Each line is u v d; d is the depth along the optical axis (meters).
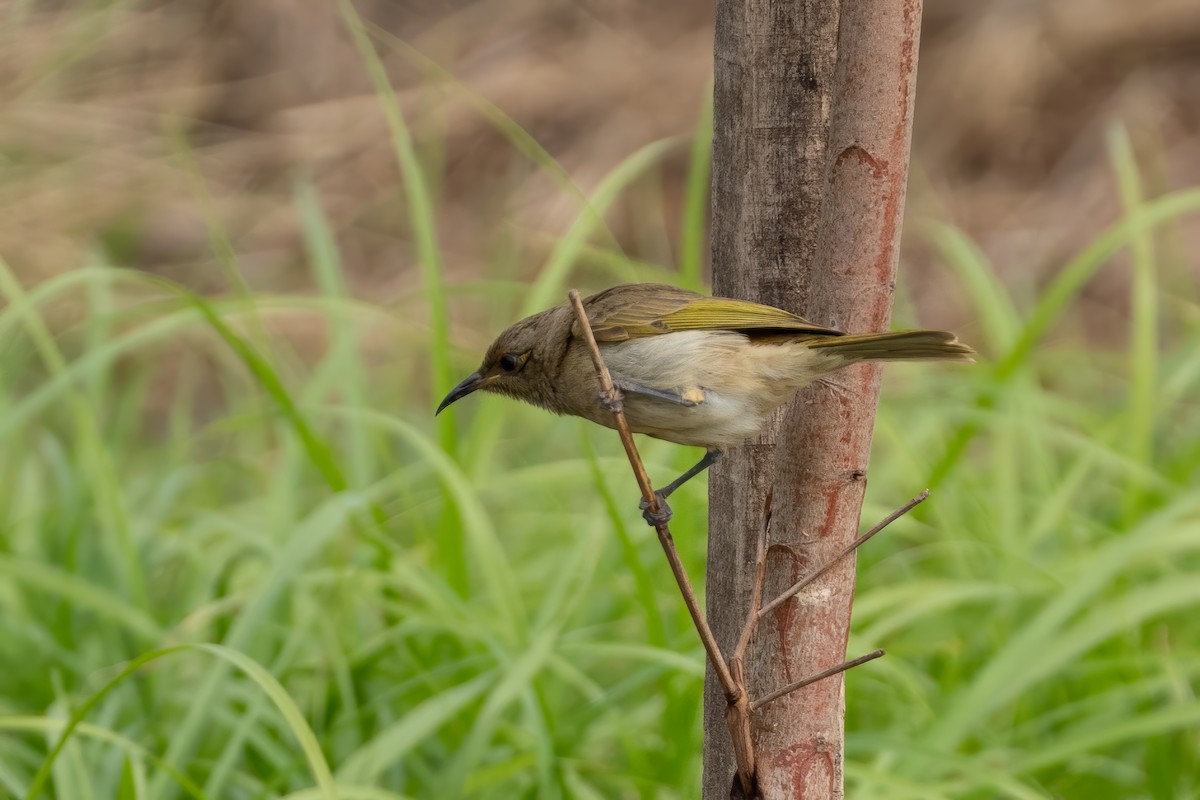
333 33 24.84
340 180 22.88
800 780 5.86
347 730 9.30
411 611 9.89
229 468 15.32
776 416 6.22
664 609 10.44
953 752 8.52
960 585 9.77
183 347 18.89
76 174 20.95
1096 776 9.52
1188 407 15.32
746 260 6.16
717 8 6.12
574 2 25.27
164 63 24.02
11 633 10.33
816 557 5.76
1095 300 19.97
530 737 9.07
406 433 9.64
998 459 11.45
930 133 23.14
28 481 12.69
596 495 12.83
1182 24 22.98
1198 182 21.58
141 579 10.13
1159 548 9.70
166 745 9.13
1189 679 10.01
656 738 9.77
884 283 5.65
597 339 7.15
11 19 21.91
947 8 24.25
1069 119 22.70
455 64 24.62
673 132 23.20
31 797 6.95
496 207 22.22
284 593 10.38
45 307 18.16
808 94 5.91
